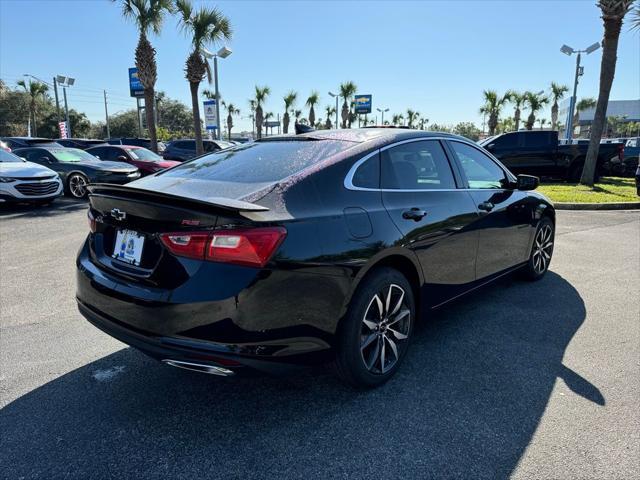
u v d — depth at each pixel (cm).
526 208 443
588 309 418
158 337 224
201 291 215
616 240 709
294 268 226
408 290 297
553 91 4188
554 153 1549
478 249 369
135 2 1633
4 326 376
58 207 1062
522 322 388
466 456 223
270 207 231
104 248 271
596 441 233
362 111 5166
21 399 270
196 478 208
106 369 307
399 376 299
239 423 249
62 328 374
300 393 279
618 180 1638
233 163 301
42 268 550
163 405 266
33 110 4788
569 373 303
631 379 295
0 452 224
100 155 1476
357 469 214
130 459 220
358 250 254
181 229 222
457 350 336
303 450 227
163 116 8075
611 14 1245
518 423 249
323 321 242
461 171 368
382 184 293
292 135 345
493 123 3728
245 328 216
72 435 238
